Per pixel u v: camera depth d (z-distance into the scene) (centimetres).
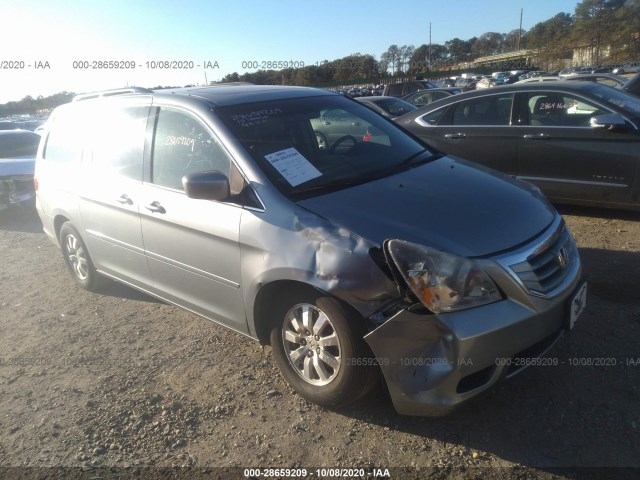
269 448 287
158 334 422
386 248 264
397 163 373
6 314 491
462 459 267
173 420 316
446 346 255
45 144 529
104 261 461
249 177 324
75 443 304
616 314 383
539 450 268
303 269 287
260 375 352
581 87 597
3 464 292
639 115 550
